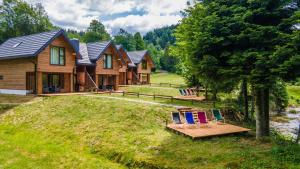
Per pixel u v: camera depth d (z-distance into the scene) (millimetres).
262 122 14539
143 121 17547
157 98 27312
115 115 18438
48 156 13219
